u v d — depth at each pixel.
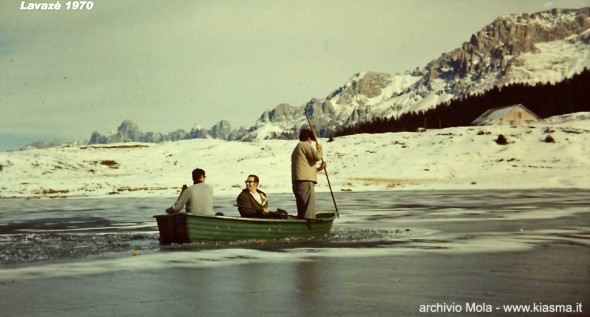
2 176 109.56
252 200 22.33
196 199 20.95
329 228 22.97
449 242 20.16
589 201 45.44
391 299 11.24
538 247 18.58
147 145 158.50
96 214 38.78
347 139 135.50
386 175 99.50
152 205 50.25
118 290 12.32
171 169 124.44
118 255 17.73
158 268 15.13
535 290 11.96
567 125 126.81
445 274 13.87
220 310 10.49
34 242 21.62
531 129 123.88
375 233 23.39
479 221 28.50
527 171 97.00
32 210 44.47
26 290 12.42
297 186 22.22
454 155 110.81
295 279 13.41
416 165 105.19
